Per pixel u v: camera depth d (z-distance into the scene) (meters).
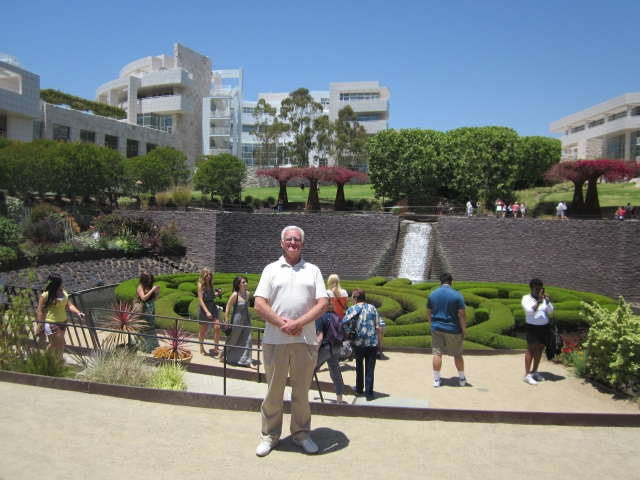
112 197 39.06
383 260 33.53
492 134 41.53
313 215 33.75
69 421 6.94
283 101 65.50
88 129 50.72
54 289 10.27
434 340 10.94
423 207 38.66
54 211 30.75
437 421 7.33
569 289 26.69
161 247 32.12
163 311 18.11
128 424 6.88
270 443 6.11
